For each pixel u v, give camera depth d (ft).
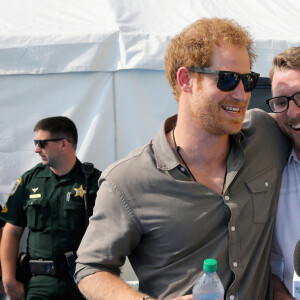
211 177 4.61
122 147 10.03
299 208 4.94
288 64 4.85
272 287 5.15
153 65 9.44
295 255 3.42
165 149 4.51
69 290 7.97
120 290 4.26
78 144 9.97
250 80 4.23
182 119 4.57
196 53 4.22
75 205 8.21
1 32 9.63
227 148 4.72
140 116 9.94
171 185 4.42
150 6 10.95
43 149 8.45
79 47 9.49
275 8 11.98
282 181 5.07
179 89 4.55
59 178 8.58
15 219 8.82
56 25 9.99
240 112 4.26
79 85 9.80
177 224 4.38
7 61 9.53
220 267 4.38
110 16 10.19
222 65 4.12
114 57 9.58
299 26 10.93
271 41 9.87
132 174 4.48
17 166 10.01
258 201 4.61
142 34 9.51
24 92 9.82
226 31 4.24
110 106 9.87
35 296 8.11
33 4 11.05
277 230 5.07
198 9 11.25
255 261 4.56
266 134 5.13
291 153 5.06
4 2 11.18
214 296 3.74
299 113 4.82
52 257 8.11
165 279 4.51
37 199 8.41
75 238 8.18
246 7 11.87
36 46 9.48
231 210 4.37
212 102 4.18
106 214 4.52
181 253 4.43
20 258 8.55
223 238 4.42
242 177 4.61
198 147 4.53
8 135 9.93
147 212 4.42
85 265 4.59
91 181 8.45
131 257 4.89
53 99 9.88
